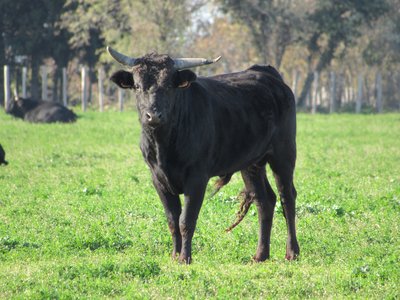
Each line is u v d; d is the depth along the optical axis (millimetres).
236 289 18281
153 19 113938
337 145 58125
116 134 66000
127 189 34531
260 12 120625
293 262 21812
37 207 29844
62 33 122812
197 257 22016
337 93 148625
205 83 22453
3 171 41062
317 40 135875
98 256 21953
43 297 17516
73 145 56312
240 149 22422
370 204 29969
